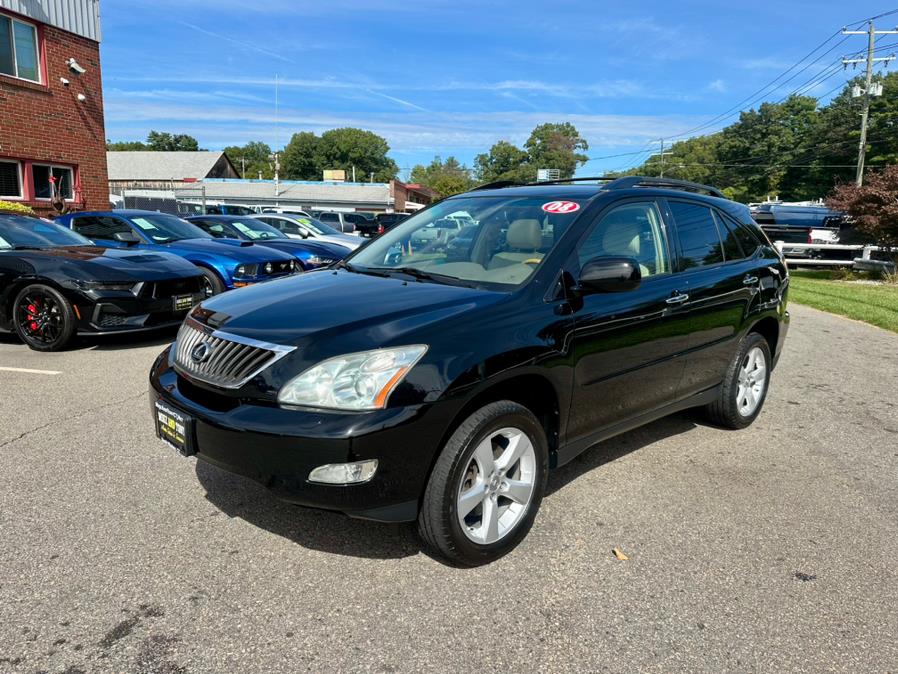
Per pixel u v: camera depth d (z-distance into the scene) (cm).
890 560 314
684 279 411
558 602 274
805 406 564
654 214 409
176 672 227
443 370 272
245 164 11769
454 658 239
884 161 6638
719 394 471
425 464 272
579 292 338
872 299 1259
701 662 241
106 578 280
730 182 8669
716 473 413
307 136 10594
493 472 299
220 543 310
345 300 314
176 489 363
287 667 232
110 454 407
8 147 1370
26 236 749
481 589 282
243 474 273
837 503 374
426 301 308
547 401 330
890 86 6844
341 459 256
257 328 291
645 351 376
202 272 750
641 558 310
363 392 262
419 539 320
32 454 405
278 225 1598
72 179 1560
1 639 240
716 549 320
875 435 492
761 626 262
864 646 252
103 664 230
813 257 1969
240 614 260
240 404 279
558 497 373
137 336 766
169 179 5744
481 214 396
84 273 659
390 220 2961
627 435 480
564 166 11644
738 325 460
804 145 7831
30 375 582
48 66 1450
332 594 274
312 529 326
